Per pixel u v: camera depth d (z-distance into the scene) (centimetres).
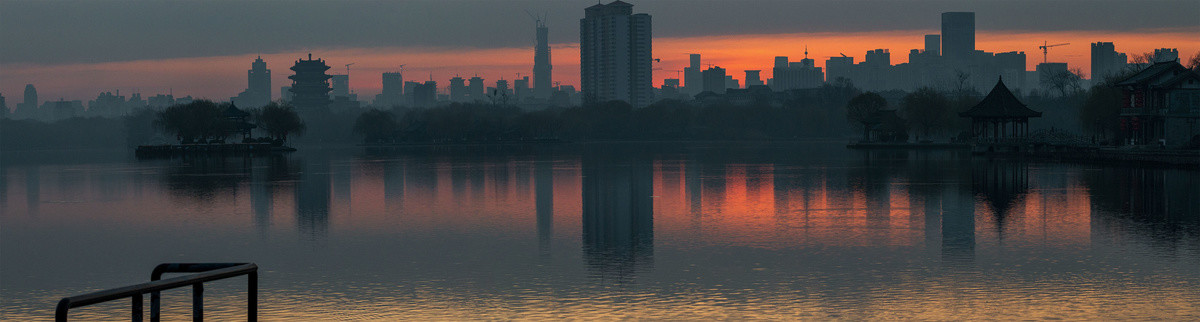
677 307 2566
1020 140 12112
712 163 11162
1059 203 5247
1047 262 3195
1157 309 2473
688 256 3434
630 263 3291
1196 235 3812
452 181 7894
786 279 2950
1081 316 2406
